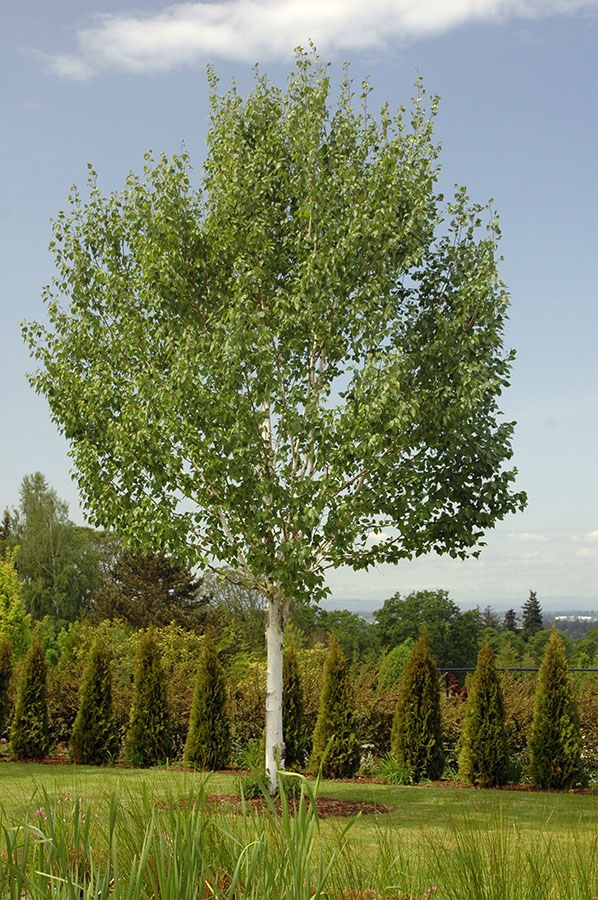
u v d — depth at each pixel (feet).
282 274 32.71
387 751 43.19
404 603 112.57
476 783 37.22
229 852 10.21
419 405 28.58
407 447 29.96
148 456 29.99
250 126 33.40
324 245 30.35
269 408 32.14
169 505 31.01
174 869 8.55
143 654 43.60
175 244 31.94
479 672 38.34
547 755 36.58
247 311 29.43
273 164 32.30
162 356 31.83
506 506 31.35
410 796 31.71
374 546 31.24
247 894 9.14
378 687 45.03
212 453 29.04
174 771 37.45
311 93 31.99
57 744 48.24
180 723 45.42
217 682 41.04
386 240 30.50
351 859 11.20
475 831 12.40
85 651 67.15
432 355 30.48
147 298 31.65
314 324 29.63
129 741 42.50
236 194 31.19
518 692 42.78
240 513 29.32
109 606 110.32
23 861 8.36
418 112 31.86
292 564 27.66
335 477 28.63
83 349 32.99
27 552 138.82
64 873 8.33
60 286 33.50
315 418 28.37
